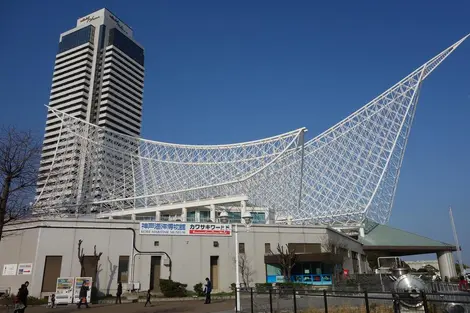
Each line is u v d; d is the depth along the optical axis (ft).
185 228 144.25
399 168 245.24
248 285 133.90
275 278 147.43
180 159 288.92
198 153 284.61
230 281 142.31
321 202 258.57
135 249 137.59
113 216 243.19
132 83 563.89
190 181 269.03
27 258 131.64
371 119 249.55
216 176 261.65
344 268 176.45
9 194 85.30
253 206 234.38
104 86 528.63
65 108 518.78
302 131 194.39
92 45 548.31
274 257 145.28
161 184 278.26
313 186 263.49
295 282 134.62
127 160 301.02
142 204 277.85
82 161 263.08
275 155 226.38
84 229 136.05
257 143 256.93
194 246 143.33
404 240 243.40
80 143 271.69
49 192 215.72
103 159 281.74
